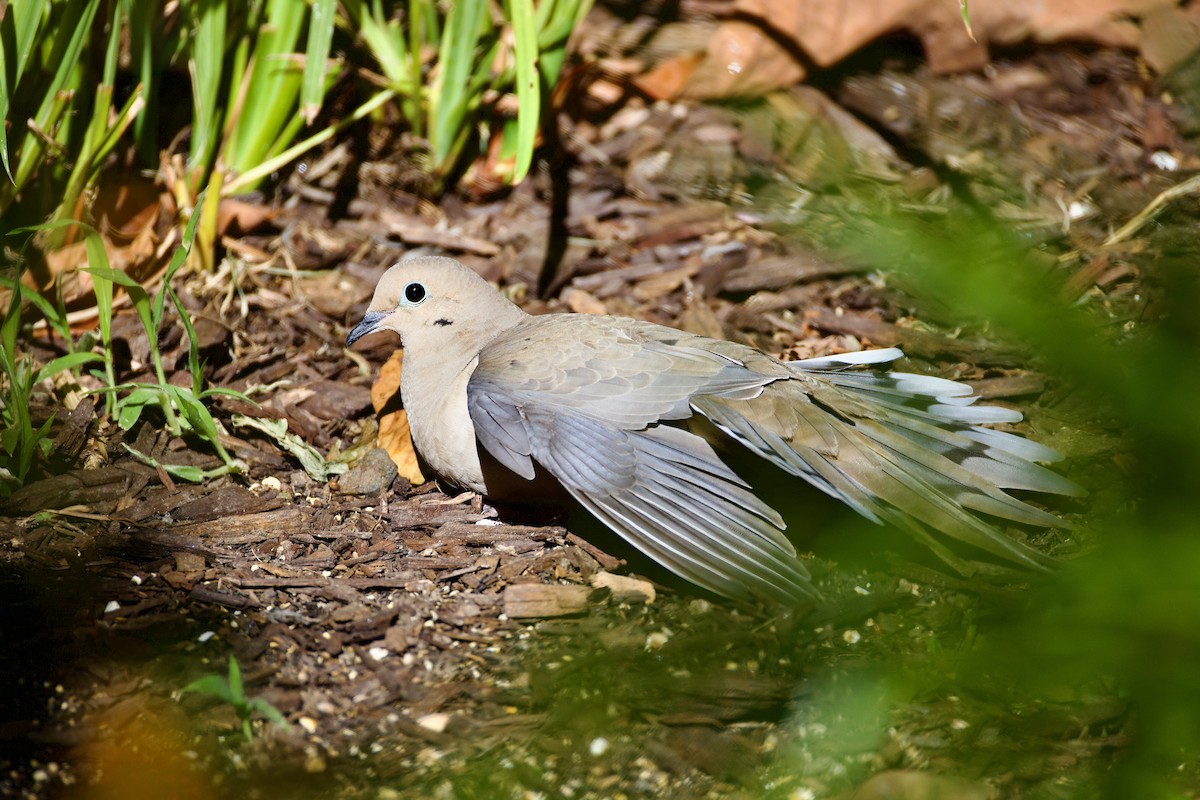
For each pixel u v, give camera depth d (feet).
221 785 20.42
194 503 27.22
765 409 25.85
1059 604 13.02
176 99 39.60
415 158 39.88
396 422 30.66
